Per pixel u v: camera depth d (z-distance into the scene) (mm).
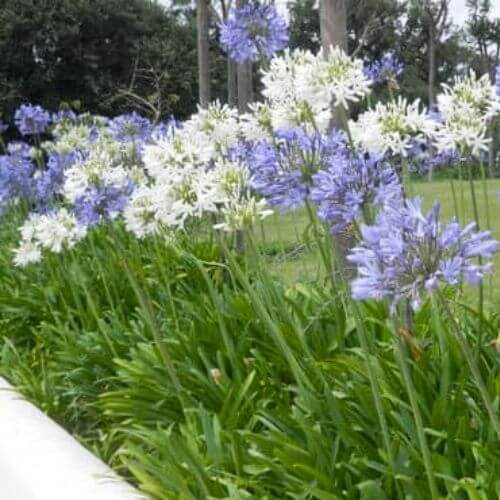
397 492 2682
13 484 3166
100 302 5551
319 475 2701
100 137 6254
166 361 3283
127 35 32406
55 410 4438
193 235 5906
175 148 3213
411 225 1835
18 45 31047
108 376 4441
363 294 1851
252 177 3035
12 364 5035
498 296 4973
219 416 3434
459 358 3236
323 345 3750
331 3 4281
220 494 2895
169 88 31391
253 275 4992
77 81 32094
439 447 2879
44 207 7234
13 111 31344
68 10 31344
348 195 2496
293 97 3201
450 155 3963
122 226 6867
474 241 1814
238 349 3908
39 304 5703
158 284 5184
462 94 3117
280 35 4211
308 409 3123
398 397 3027
